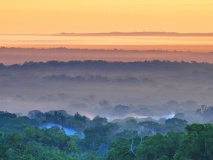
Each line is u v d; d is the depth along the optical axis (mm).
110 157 156125
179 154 132500
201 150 130625
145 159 143500
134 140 165375
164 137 144125
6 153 181875
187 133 143875
